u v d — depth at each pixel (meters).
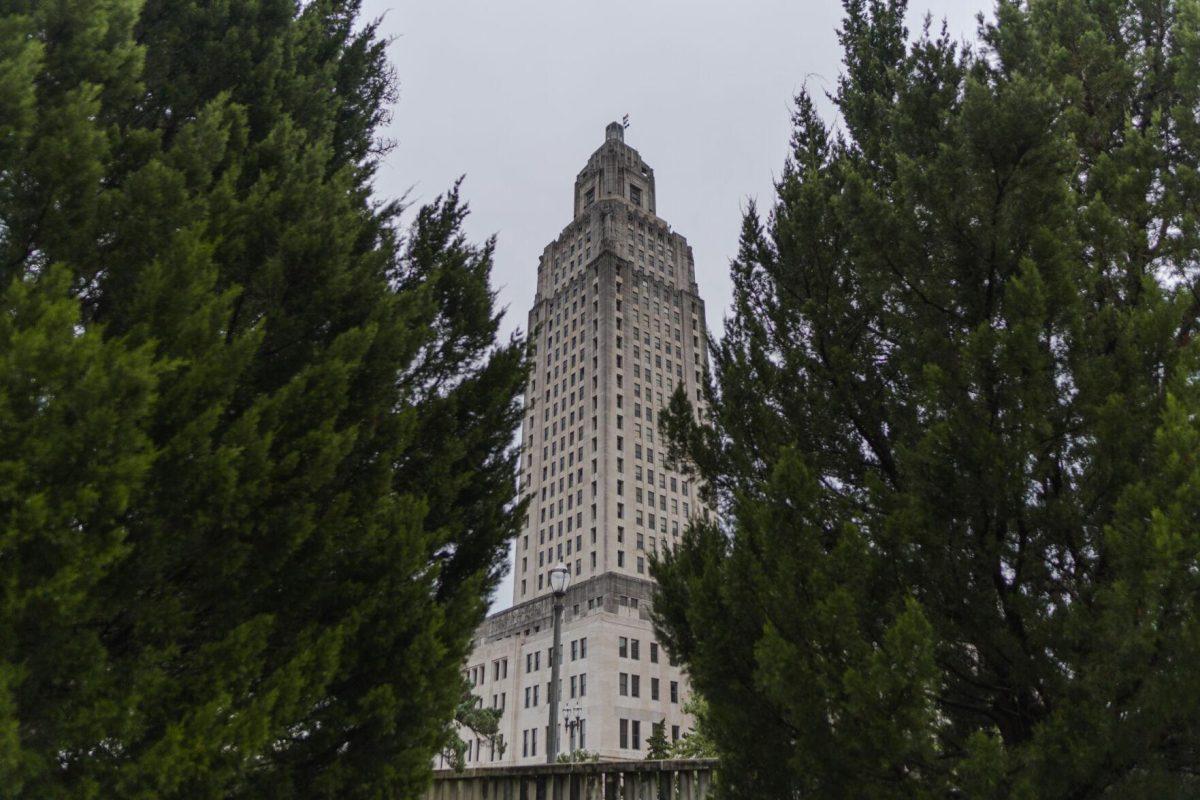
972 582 5.50
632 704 62.47
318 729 5.90
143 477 4.50
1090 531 5.22
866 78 10.31
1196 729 4.38
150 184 5.51
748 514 6.23
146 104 7.36
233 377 5.33
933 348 6.18
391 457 6.82
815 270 7.99
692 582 6.39
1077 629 4.79
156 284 5.06
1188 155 6.94
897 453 5.98
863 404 7.43
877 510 6.72
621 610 66.06
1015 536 5.66
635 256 93.50
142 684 4.47
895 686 4.61
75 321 4.26
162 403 4.91
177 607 4.94
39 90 5.48
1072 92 7.67
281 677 5.05
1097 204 6.16
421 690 5.96
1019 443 5.22
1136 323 5.33
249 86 8.05
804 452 7.70
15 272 4.99
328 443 5.82
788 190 8.99
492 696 72.44
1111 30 8.49
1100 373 5.26
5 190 4.89
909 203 6.53
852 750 4.79
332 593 6.03
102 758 4.30
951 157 6.26
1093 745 4.38
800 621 5.35
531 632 71.94
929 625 4.74
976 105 6.09
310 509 5.60
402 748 5.96
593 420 81.69
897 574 5.68
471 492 8.80
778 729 5.64
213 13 7.95
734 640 5.85
